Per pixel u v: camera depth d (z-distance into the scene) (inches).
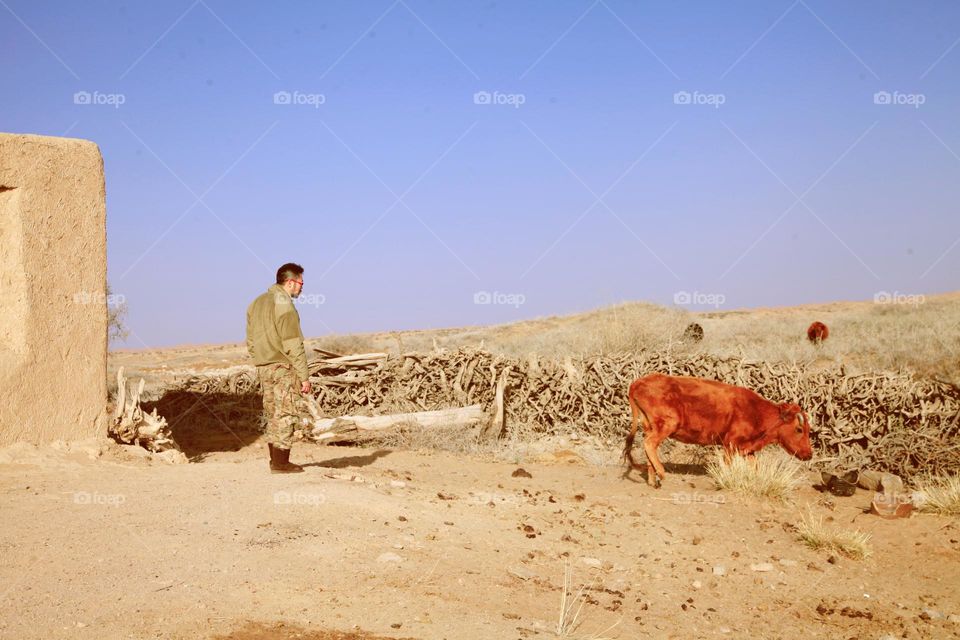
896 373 471.2
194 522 236.8
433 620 180.2
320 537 232.1
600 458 433.4
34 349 314.7
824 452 432.1
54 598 175.3
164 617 169.2
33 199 316.5
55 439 320.2
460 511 283.9
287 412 303.6
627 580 237.5
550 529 278.7
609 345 732.7
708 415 354.9
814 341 768.9
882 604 232.8
